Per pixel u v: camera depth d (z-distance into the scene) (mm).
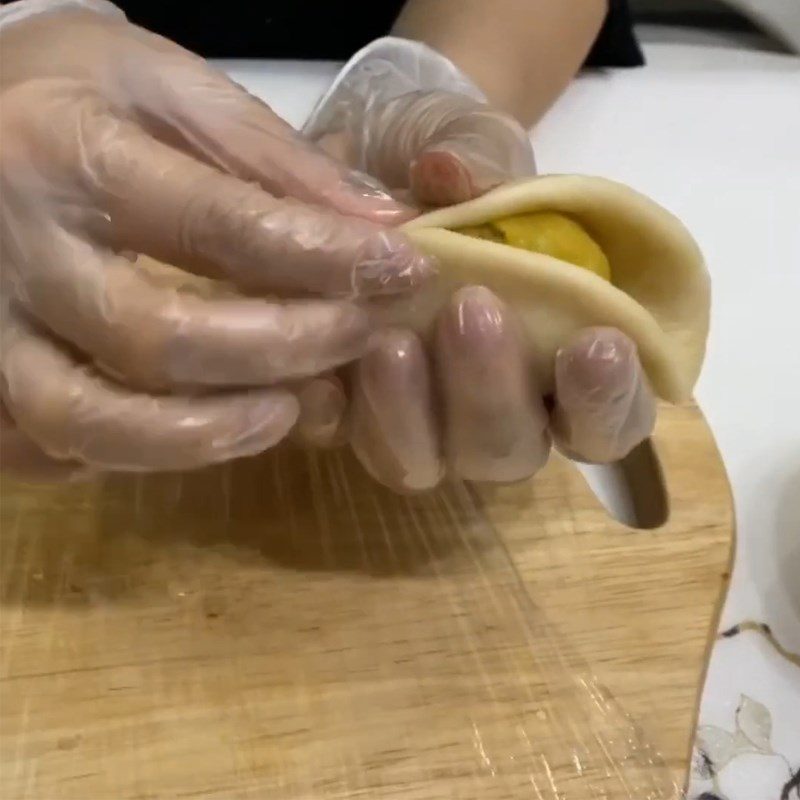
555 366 260
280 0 519
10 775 261
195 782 261
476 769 266
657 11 655
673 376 270
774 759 280
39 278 263
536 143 482
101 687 276
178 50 304
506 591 300
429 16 504
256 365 259
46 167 259
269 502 321
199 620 290
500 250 255
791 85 545
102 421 265
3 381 284
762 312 403
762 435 360
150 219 260
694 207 448
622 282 295
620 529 317
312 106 491
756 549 327
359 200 276
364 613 293
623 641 290
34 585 297
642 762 268
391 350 265
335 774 263
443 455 287
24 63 288
